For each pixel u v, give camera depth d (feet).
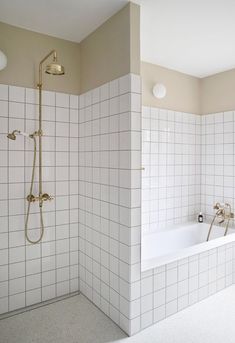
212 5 5.96
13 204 6.85
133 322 6.10
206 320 6.74
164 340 5.98
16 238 6.93
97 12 6.23
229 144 10.45
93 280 7.36
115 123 6.35
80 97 7.86
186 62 9.64
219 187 10.85
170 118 10.41
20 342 5.89
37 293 7.29
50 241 7.49
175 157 10.65
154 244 9.67
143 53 8.77
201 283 7.70
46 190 7.37
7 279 6.82
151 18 6.49
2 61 6.19
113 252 6.50
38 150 7.16
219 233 10.28
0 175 6.64
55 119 7.47
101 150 6.89
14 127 6.81
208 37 7.58
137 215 6.04
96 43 7.06
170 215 10.61
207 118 11.21
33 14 6.30
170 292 6.85
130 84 5.85
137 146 5.99
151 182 9.95
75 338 6.03
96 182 7.13
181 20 6.61
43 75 7.23
